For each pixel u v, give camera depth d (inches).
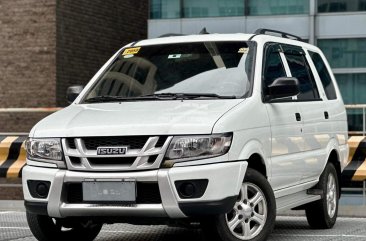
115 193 293.7
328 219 403.5
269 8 953.5
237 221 309.4
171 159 290.8
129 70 359.9
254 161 327.6
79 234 352.8
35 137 313.7
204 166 291.0
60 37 925.2
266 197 321.1
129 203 293.1
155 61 359.3
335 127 410.3
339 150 414.0
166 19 989.2
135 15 1082.7
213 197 291.3
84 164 298.2
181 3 985.5
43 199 306.5
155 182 290.0
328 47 933.8
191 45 362.9
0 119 936.3
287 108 354.0
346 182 511.2
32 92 922.7
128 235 391.9
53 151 305.6
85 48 972.6
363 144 500.1
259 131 322.0
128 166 293.0
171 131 293.0
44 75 917.8
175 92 336.5
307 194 382.3
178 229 415.8
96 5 996.6
